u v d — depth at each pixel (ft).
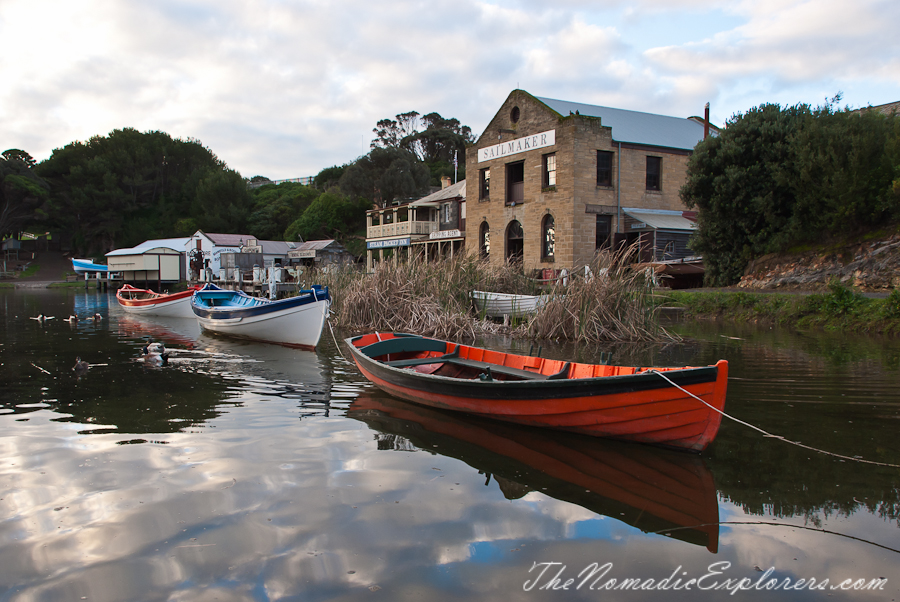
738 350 41.16
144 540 14.21
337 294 67.62
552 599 11.93
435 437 22.40
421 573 12.88
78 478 17.99
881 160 61.57
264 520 15.24
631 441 21.16
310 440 21.86
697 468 18.97
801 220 67.87
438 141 283.79
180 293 74.84
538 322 50.21
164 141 294.05
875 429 22.53
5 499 16.49
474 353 30.40
